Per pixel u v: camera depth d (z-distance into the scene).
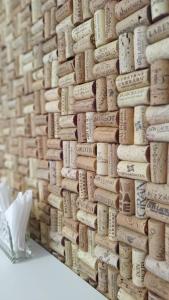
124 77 0.27
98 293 0.30
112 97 0.28
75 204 0.35
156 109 0.24
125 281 0.28
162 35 0.23
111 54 0.28
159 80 0.23
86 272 0.34
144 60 0.25
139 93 0.25
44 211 0.42
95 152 0.31
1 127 0.60
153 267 0.25
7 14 0.53
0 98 0.60
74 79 0.34
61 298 0.29
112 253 0.30
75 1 0.33
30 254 0.39
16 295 0.30
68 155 0.36
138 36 0.25
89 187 0.33
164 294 0.24
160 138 0.24
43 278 0.33
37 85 0.43
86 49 0.32
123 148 0.27
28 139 0.47
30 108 0.46
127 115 0.27
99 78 0.30
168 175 0.24
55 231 0.40
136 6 0.25
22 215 0.37
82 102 0.32
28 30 0.45
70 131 0.35
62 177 0.38
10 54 0.53
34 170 0.46
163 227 0.24
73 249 0.36
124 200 0.28
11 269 0.35
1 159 0.61
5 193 0.42
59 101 0.37
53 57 0.38
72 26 0.34
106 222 0.31
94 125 0.31
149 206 0.25
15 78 0.52
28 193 0.39
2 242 0.40
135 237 0.27
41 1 0.41
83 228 0.34
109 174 0.29
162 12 0.23
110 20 0.28
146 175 0.25
